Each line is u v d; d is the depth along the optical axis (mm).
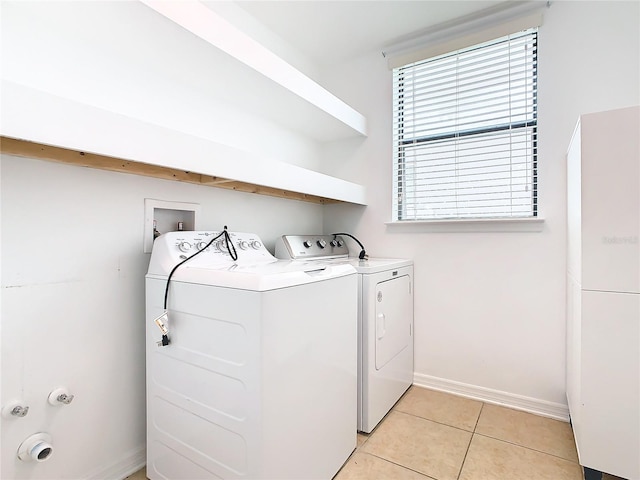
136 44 1253
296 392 1119
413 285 2215
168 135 1094
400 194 2332
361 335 1623
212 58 1350
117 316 1341
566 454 1472
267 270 1177
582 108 1724
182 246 1349
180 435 1202
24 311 1087
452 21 2021
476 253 2021
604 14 1676
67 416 1193
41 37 1113
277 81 1578
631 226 1145
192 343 1157
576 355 1377
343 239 2508
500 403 1941
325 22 2047
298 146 2355
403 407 1905
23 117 759
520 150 1922
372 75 2395
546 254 1821
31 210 1099
